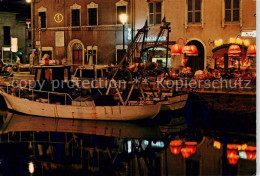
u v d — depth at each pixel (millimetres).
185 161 15836
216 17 30891
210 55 31094
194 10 31516
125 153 17297
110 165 15562
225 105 21516
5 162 15945
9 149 17688
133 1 33469
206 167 14812
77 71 25859
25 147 18109
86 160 16297
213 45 30969
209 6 31031
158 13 32688
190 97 23359
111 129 21078
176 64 31766
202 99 22625
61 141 19109
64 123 21891
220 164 15336
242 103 20859
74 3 36562
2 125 21875
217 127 21422
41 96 24391
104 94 22656
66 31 37062
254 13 29969
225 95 21531
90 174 14672
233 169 14734
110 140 19312
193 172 14484
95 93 24797
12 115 24062
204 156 16250
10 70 33812
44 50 38125
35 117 23109
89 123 21656
